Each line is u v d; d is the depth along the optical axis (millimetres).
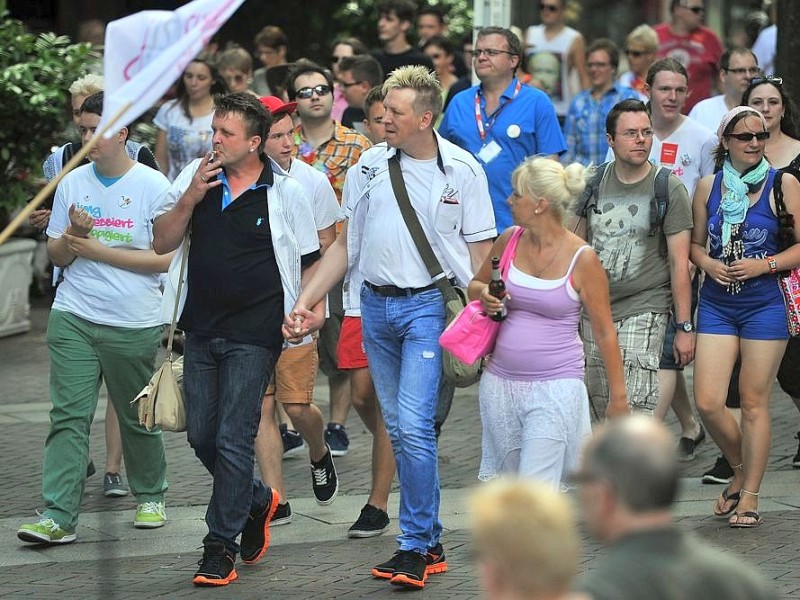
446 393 11836
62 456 12367
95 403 12547
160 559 11984
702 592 5383
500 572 4883
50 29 25359
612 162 13148
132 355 12492
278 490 12961
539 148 16562
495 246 10641
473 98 16734
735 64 17500
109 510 13734
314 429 13414
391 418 11344
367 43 33938
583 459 5613
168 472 15242
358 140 16078
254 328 11039
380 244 11172
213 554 11148
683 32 24156
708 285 12945
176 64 9047
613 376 10414
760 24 25844
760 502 13781
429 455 11008
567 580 4871
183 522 13250
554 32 25344
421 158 11242
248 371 11016
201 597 10797
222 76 21312
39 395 19156
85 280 12398
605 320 10336
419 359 11062
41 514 13281
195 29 9086
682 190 12719
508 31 16391
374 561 11844
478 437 16859
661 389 14016
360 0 33531
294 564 11773
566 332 10336
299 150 16078
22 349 22188
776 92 13938
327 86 15898
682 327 12859
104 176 12484
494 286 10312
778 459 15688
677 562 5422
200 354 11195
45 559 11961
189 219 11141
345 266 11586
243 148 10945
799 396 14711
